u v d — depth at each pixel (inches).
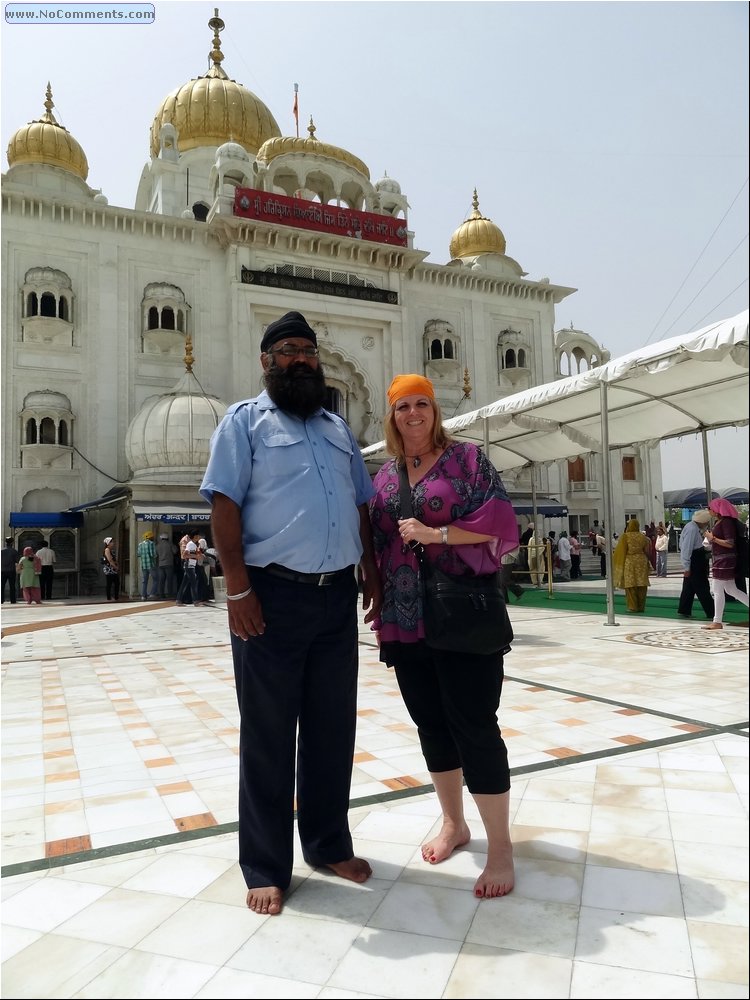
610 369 306.0
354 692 92.0
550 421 456.8
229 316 858.1
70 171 911.0
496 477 89.4
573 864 86.5
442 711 91.8
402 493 91.6
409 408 91.9
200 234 862.5
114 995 61.8
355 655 92.7
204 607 554.3
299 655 86.1
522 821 100.6
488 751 82.5
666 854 88.4
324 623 87.8
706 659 238.1
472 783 82.7
